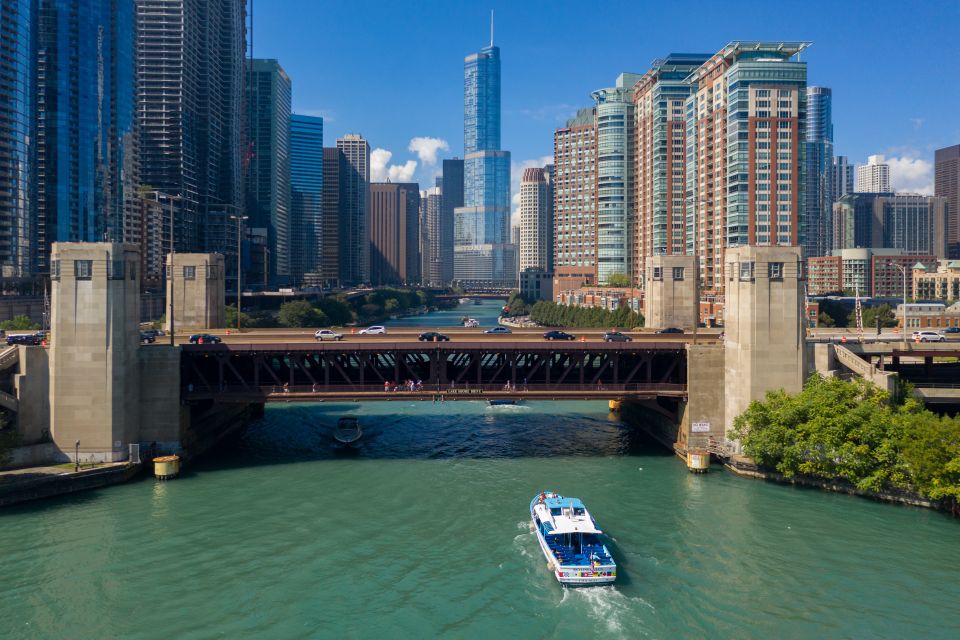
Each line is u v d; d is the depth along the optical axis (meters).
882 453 59.22
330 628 40.03
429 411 102.06
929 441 56.09
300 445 80.31
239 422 90.12
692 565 47.59
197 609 41.81
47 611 41.34
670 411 77.88
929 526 53.78
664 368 84.88
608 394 73.25
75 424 65.38
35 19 192.50
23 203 185.38
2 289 174.62
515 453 76.81
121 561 47.97
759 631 39.66
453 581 45.69
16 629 39.38
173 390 69.06
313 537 52.47
